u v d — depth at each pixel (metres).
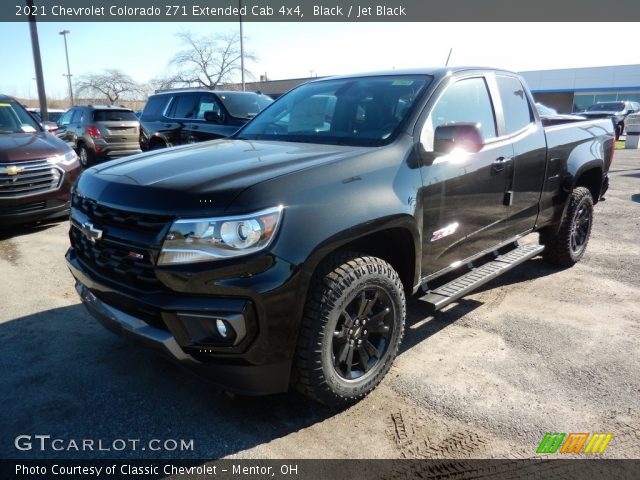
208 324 2.39
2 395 2.97
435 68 3.73
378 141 3.17
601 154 5.29
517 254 4.34
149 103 11.14
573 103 44.06
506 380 3.17
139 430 2.69
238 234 2.33
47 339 3.65
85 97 44.31
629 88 40.84
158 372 3.23
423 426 2.73
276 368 2.50
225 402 2.94
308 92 4.04
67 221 7.21
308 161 2.78
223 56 39.22
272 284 2.36
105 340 3.64
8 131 7.18
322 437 2.64
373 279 2.75
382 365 2.97
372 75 3.88
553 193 4.67
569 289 4.70
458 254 3.62
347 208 2.64
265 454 2.52
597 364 3.36
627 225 7.14
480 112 3.83
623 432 2.69
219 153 3.11
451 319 4.04
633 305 4.33
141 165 2.95
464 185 3.47
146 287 2.51
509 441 2.62
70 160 6.84
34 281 4.78
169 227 2.37
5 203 6.15
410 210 2.97
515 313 4.16
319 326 2.55
